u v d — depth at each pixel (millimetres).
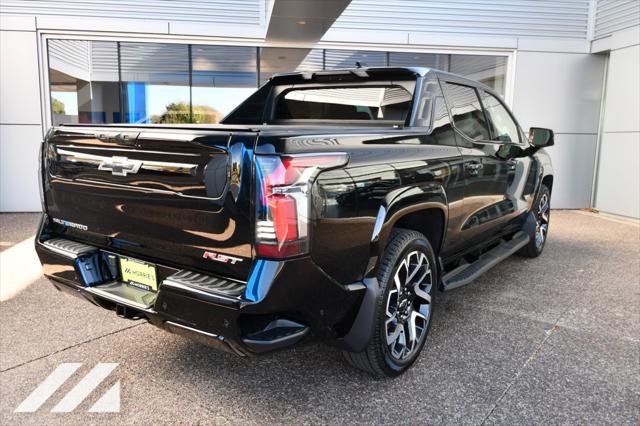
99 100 8672
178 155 2125
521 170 4383
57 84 8477
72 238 2779
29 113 8273
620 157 8492
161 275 2365
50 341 3201
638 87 8094
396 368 2672
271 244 1930
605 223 7941
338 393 2594
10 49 8109
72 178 2605
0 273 4738
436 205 2855
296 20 7277
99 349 3092
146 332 3354
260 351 2049
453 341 3240
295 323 2170
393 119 3361
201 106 9008
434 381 2719
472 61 9484
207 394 2584
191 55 8836
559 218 8492
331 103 3709
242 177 1951
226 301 1964
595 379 2758
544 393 2604
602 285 4484
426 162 2779
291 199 1939
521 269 5008
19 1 8062
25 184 8406
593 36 9391
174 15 8516
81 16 8266
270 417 2385
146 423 2328
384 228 2402
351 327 2424
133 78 8727
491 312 3781
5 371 2797
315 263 2068
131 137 2264
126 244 2479
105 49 8578
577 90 9508
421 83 3129
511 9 9219
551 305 3949
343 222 2178
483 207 3637
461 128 3479
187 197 2109
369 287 2398
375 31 9008
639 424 2338
